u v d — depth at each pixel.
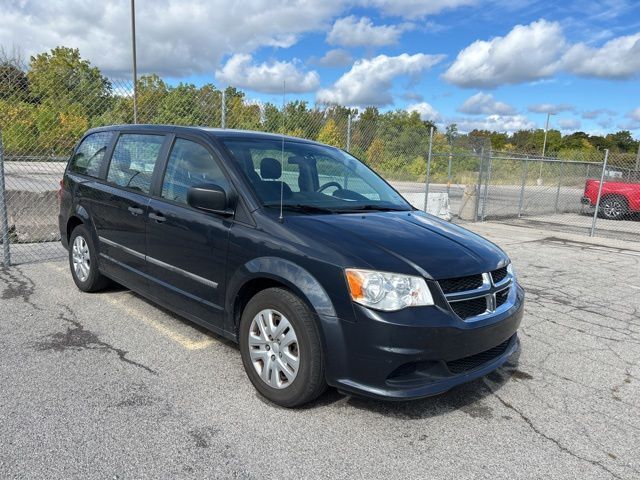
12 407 3.09
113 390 3.37
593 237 12.01
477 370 3.19
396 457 2.81
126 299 5.26
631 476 2.76
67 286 5.66
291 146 4.41
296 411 3.22
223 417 3.11
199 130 4.19
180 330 4.48
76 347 4.03
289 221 3.36
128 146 4.83
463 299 3.06
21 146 7.71
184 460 2.67
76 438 2.80
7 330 4.32
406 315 2.87
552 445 3.02
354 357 2.92
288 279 3.10
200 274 3.76
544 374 4.03
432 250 3.23
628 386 3.88
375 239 3.24
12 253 7.08
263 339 3.30
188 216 3.84
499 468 2.77
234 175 3.67
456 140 15.46
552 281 7.26
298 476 2.60
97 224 5.00
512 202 19.31
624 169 17.75
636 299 6.43
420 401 3.46
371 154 11.66
